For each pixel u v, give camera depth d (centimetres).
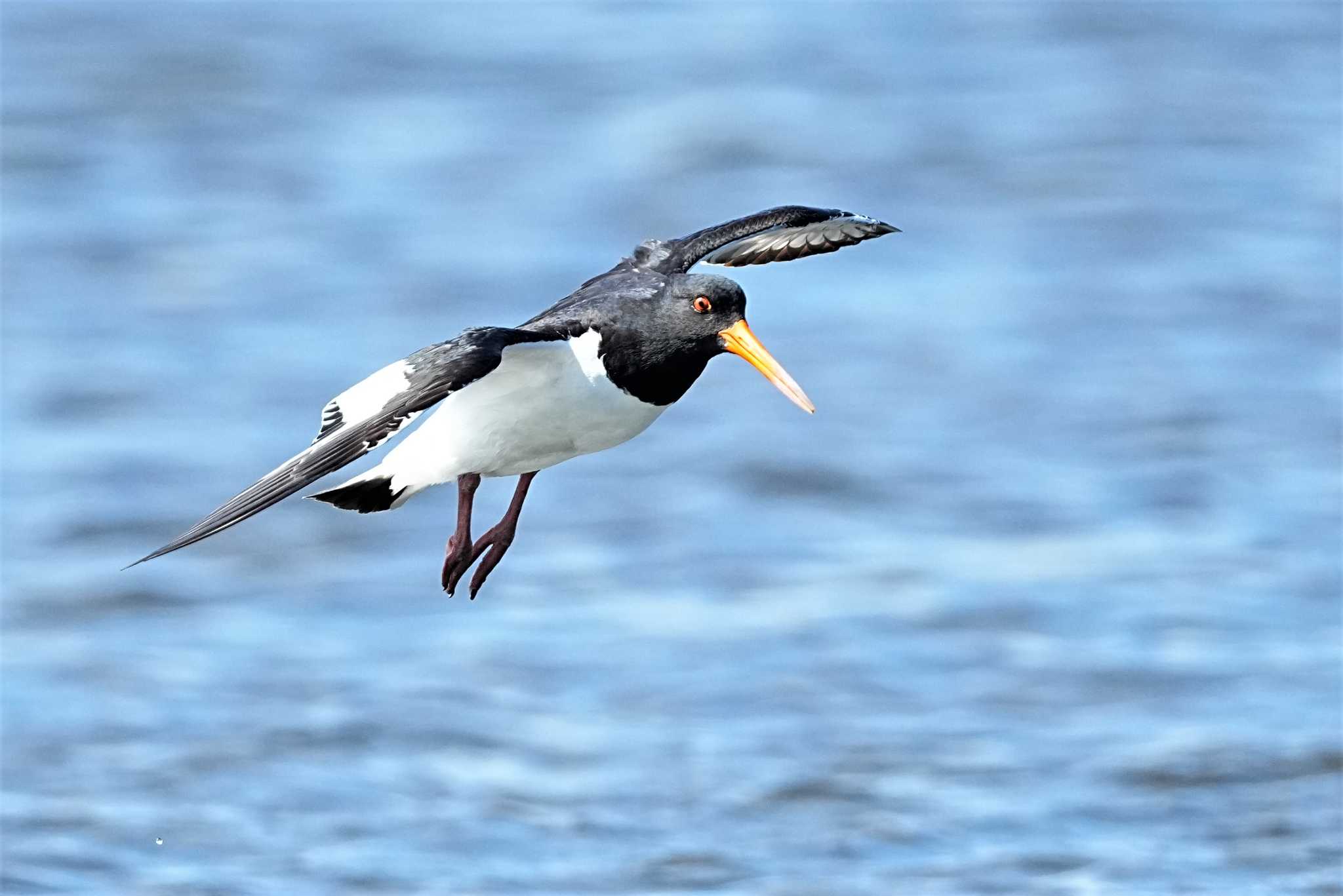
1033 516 2180
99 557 2109
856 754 1555
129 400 2630
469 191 3616
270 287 3095
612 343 913
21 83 4281
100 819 1449
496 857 1383
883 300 3048
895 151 3831
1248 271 3144
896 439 2462
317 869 1364
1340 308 2953
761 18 4906
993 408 2567
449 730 1625
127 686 1739
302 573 2078
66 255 3262
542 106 4166
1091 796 1466
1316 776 1490
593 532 2167
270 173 3731
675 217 3450
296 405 2605
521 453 921
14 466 2391
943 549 2080
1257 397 2584
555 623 1886
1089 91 4234
